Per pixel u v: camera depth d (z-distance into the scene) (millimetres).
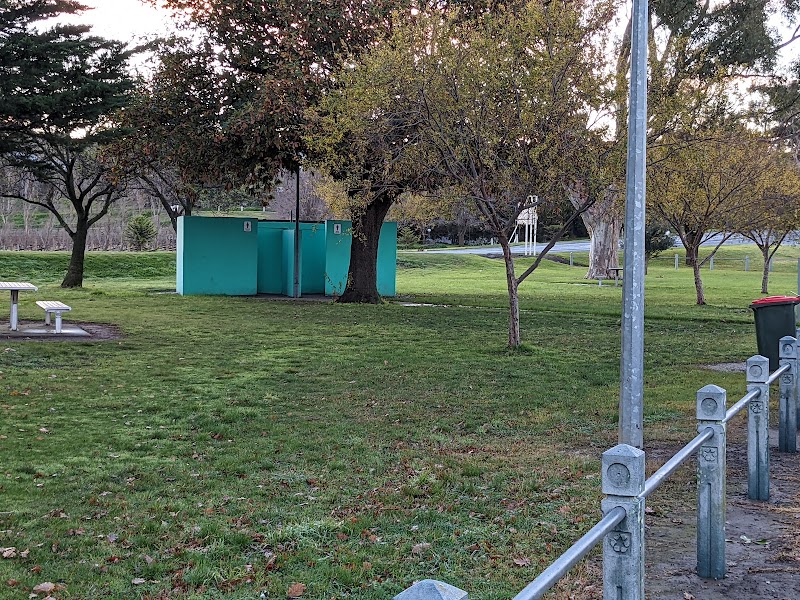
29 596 4262
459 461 7324
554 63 13367
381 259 30859
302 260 31531
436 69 14219
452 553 5016
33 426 8406
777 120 33000
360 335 17500
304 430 8523
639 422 7355
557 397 10609
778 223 28672
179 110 25719
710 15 32781
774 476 6988
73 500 6000
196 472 6844
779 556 5055
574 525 5590
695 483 6730
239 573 4629
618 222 45938
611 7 14062
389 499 6094
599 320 21734
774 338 10461
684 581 4664
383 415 9383
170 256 45281
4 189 41875
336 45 22531
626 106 13961
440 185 18016
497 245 77438
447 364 13484
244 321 20172
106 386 10898
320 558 4883
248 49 24875
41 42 25062
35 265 40750
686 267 59219
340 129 18109
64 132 27375
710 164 22562
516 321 15312
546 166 13898
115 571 4645
